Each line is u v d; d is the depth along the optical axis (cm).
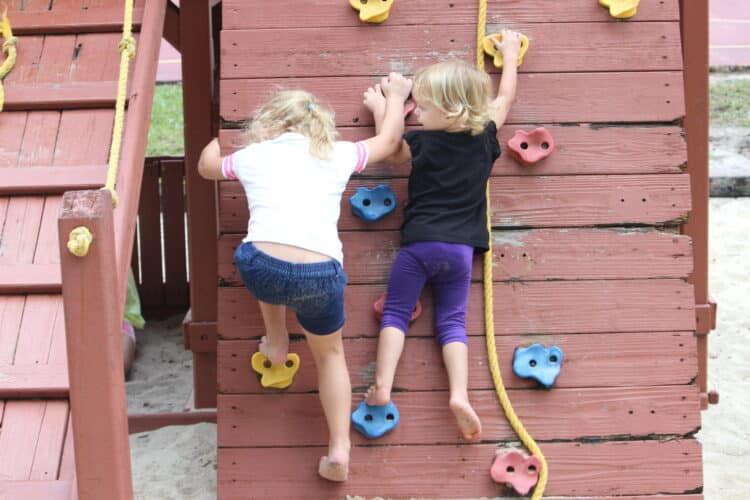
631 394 364
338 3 393
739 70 1216
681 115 384
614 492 357
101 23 391
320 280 319
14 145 360
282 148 330
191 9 454
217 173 338
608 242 375
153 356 566
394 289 356
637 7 394
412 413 359
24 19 394
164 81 1213
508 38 383
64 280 263
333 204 331
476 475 356
